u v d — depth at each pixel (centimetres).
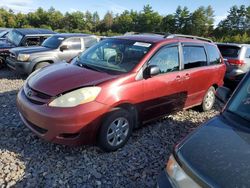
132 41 493
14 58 898
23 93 418
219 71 627
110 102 386
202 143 224
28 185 325
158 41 484
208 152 212
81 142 376
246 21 7494
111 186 336
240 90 291
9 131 455
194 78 545
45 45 978
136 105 429
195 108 639
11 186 321
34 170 353
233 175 186
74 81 390
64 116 358
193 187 193
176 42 511
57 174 348
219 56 646
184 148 224
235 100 284
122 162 386
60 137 368
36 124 378
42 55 894
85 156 392
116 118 400
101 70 437
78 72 422
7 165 359
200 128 250
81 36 1002
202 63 579
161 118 529
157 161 397
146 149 428
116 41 507
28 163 368
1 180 330
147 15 7900
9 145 410
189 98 552
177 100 516
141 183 346
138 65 433
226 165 196
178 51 512
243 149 213
